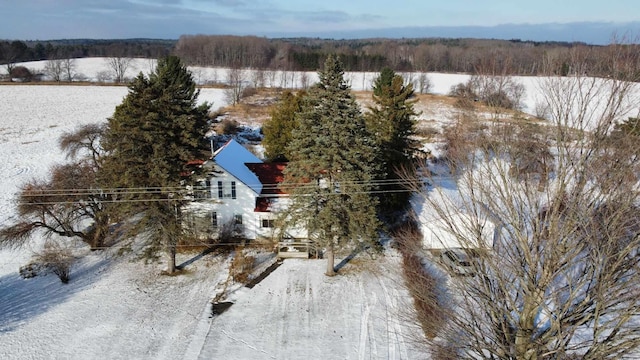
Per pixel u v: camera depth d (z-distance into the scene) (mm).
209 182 32625
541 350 12836
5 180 47344
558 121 12273
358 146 26531
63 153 55750
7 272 29812
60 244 33031
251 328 24281
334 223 27250
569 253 13336
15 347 22766
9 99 86750
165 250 28906
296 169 27266
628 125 12398
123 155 26609
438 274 24734
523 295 13359
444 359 15500
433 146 51031
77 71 127000
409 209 32438
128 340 23406
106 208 30172
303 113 26891
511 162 14258
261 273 29609
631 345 12117
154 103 26391
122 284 28438
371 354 22016
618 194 11844
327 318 24922
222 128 62188
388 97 36625
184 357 22234
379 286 27766
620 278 12859
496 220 17141
